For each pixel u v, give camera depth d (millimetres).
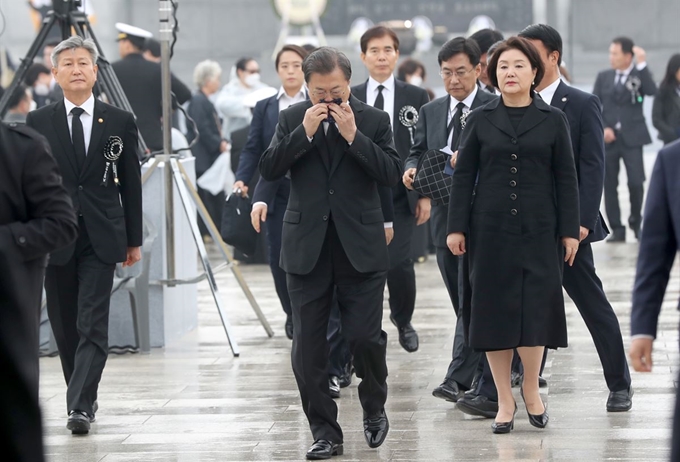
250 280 25953
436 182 14266
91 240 13367
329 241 11758
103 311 13422
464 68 14406
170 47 18375
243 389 15305
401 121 16062
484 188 12305
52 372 16703
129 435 13047
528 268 12188
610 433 12570
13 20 53938
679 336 8289
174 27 18359
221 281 25922
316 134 11758
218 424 13469
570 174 12234
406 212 16359
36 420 8094
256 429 13203
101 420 13766
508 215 12203
